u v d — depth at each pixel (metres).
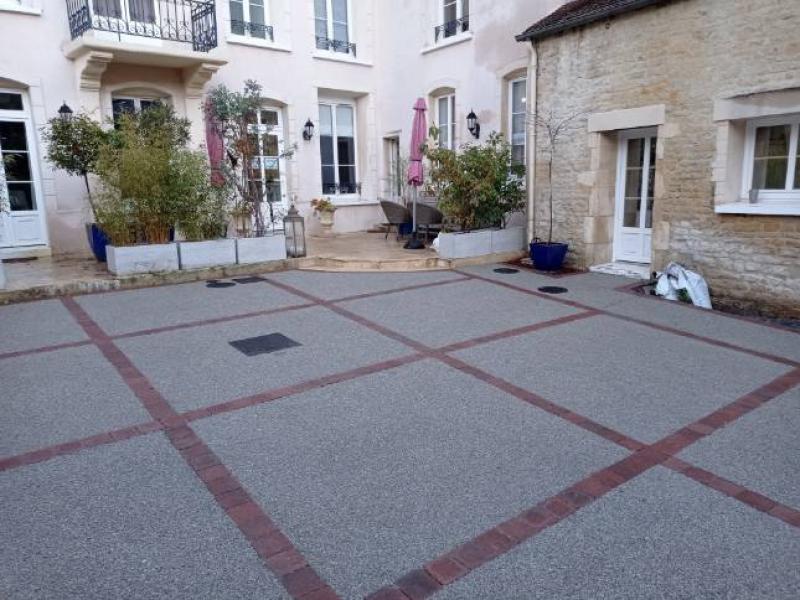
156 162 7.84
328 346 5.31
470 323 6.05
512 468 3.21
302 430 3.66
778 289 6.56
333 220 12.73
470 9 10.66
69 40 9.30
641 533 2.64
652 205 8.34
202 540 2.59
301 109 12.16
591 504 2.87
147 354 5.09
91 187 9.67
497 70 10.31
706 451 3.41
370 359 4.97
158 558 2.47
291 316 6.32
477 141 10.88
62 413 3.91
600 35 8.03
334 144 13.23
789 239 6.41
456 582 2.34
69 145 8.34
